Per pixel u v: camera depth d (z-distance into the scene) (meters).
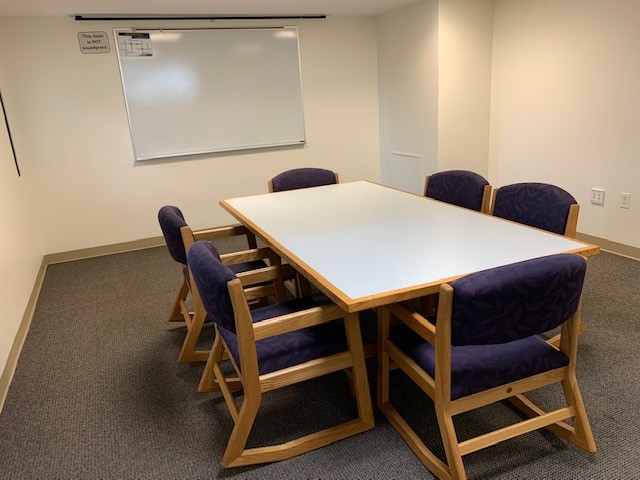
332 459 1.67
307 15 4.48
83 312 3.04
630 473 1.52
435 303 2.32
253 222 2.31
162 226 2.18
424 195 2.92
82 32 3.82
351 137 5.07
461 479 1.40
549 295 1.27
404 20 4.41
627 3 3.06
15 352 2.48
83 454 1.76
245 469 1.65
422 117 4.45
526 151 4.10
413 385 2.06
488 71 4.30
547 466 1.57
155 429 1.88
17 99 3.74
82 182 4.09
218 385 2.06
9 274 2.71
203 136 4.42
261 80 4.52
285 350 1.62
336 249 1.83
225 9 3.91
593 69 3.38
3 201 2.94
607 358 2.15
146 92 4.12
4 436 1.87
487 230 1.96
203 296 1.52
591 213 3.60
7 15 3.58
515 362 1.46
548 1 3.62
